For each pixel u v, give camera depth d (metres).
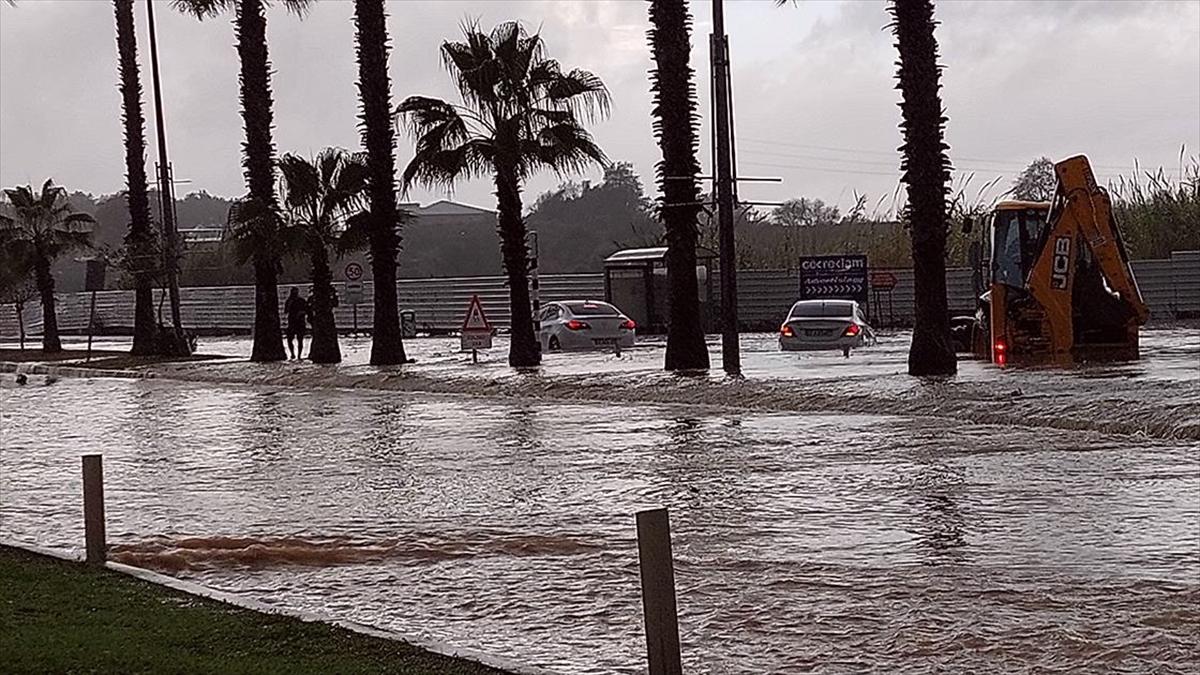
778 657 8.23
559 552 11.57
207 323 76.75
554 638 8.91
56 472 18.02
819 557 10.92
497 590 10.26
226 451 19.75
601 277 60.28
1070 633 8.45
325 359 40.00
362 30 37.03
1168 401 18.97
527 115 35.31
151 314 48.41
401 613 9.70
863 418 20.64
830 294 49.38
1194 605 9.05
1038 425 18.78
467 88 35.00
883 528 12.00
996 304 30.23
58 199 56.62
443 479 16.02
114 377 39.62
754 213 71.31
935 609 9.16
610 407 24.25
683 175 30.23
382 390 30.36
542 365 34.81
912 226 26.20
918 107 26.00
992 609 9.10
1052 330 29.48
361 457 18.42
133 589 9.67
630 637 8.88
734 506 13.40
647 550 6.59
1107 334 29.84
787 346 38.25
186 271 88.44
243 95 41.03
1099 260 29.41
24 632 8.30
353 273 51.75
